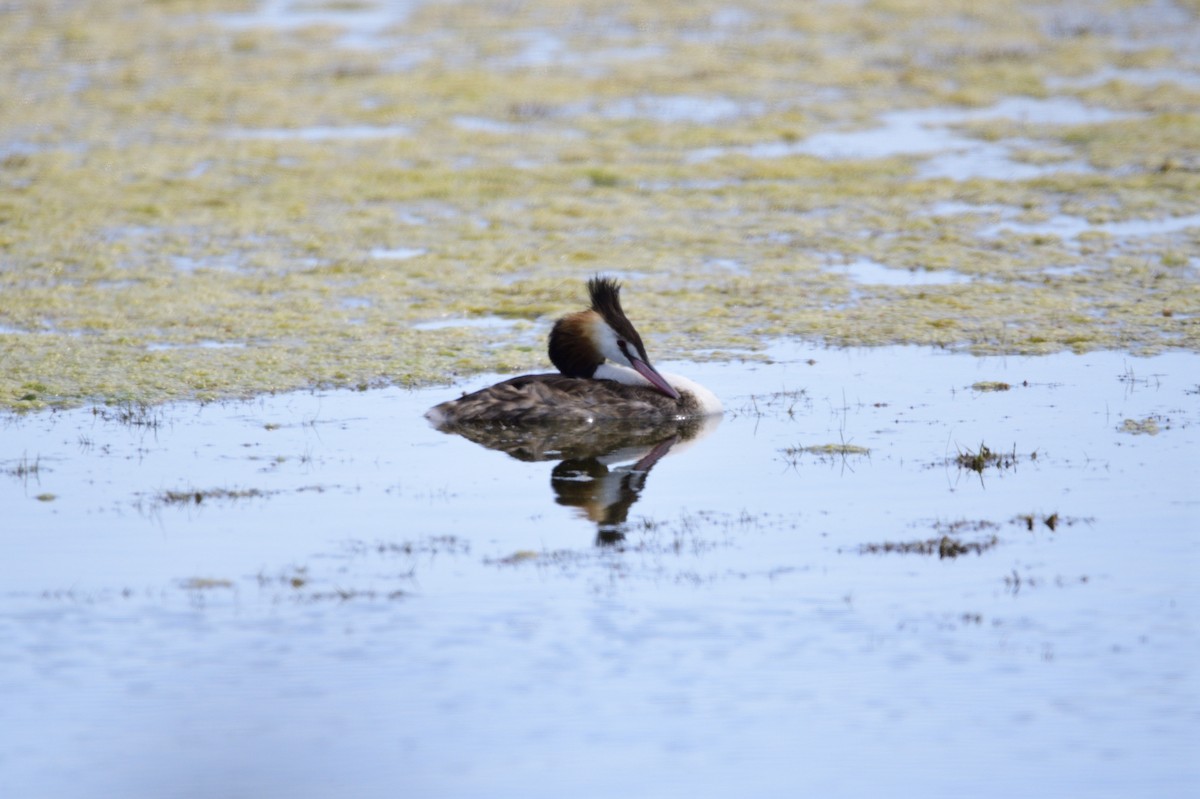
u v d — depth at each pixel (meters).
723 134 27.89
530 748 8.50
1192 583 10.47
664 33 37.22
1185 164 24.95
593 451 13.99
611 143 27.45
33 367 16.56
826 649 9.59
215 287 19.77
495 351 17.20
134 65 34.16
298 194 24.41
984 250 20.95
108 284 19.92
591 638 9.78
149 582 10.74
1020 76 32.03
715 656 9.52
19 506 12.29
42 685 9.26
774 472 13.11
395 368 16.64
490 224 22.81
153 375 16.30
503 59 34.44
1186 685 9.05
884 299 18.92
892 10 39.41
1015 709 8.81
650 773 8.23
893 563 10.92
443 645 9.72
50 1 42.19
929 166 25.59
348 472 13.26
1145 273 19.58
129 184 25.00
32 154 26.91
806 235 21.97
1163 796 7.96
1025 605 10.16
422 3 41.84
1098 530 11.45
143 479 12.98
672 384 15.09
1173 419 14.17
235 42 36.62
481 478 13.16
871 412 14.76
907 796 7.98
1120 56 33.59
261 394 15.70
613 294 15.88
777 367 16.45
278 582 10.73
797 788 8.08
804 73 32.78
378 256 21.22
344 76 32.78
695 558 11.09
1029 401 14.90
